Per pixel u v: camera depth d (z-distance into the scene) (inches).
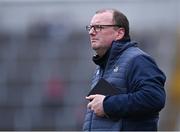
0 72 1738.4
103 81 386.9
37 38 1765.5
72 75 1705.2
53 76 1711.4
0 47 1759.4
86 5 1766.7
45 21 1785.2
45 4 1785.2
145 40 1769.2
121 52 392.8
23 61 1744.6
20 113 1673.2
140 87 373.1
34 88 1705.2
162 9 1772.9
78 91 1675.7
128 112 372.5
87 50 1734.7
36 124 1643.7
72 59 1728.6
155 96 368.8
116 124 379.6
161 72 382.9
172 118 1588.3
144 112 373.1
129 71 382.9
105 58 402.0
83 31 1763.0
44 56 1743.4
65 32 1765.5
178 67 1729.8
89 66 1712.6
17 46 1763.0
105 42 395.9
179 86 1686.8
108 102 374.0
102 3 1744.6
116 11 400.2
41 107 1670.8
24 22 1786.4
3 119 1673.2
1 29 1779.0
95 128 387.2
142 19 1769.2
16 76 1732.3
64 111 1647.4
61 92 1686.8
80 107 1652.3
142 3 1761.8
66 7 1786.4
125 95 374.3
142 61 382.0
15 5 1791.3
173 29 1774.1
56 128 1626.5
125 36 399.9
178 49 1756.9
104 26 395.9
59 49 1743.4
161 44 1769.2
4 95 1704.0
